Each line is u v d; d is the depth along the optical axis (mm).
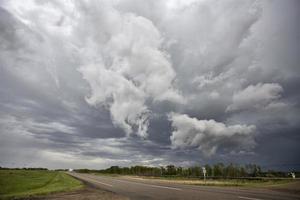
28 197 17656
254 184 27422
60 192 21516
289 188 20047
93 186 27797
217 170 51125
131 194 18359
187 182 33875
